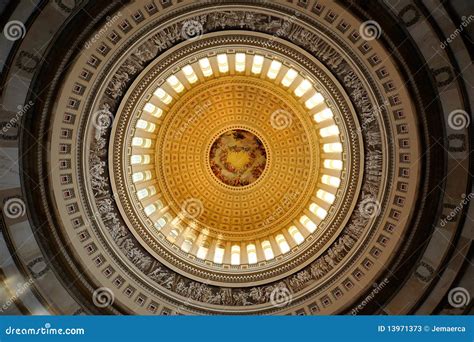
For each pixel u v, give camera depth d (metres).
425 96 25.17
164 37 27.30
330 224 31.33
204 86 36.16
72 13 23.64
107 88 28.08
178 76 32.88
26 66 23.78
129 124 29.69
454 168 25.42
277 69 32.78
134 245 31.50
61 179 27.14
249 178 41.12
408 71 24.98
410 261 27.30
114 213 30.73
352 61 26.91
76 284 27.55
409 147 26.98
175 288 31.39
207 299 31.31
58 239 26.86
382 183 28.83
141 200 34.44
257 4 25.84
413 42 24.27
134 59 27.80
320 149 37.22
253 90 37.03
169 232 34.88
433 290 26.41
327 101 29.72
